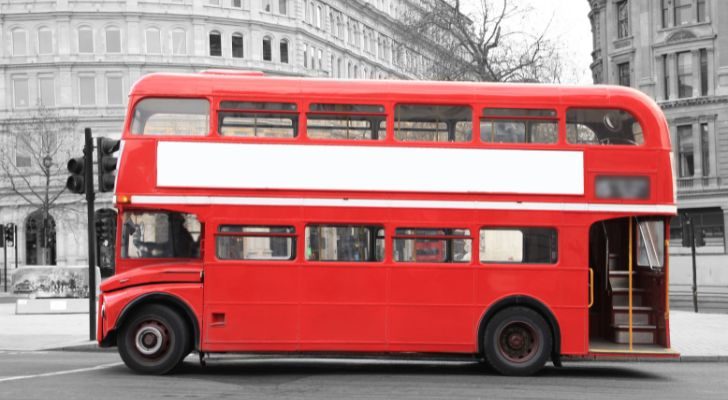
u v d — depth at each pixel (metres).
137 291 16.22
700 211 61.78
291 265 16.30
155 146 16.31
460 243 16.48
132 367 16.28
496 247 16.56
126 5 79.81
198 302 16.23
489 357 16.52
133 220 16.52
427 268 16.42
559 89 16.83
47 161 70.19
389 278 16.38
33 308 34.50
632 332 17.14
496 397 13.74
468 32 42.91
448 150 16.53
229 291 16.27
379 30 105.81
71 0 79.38
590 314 17.48
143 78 16.48
